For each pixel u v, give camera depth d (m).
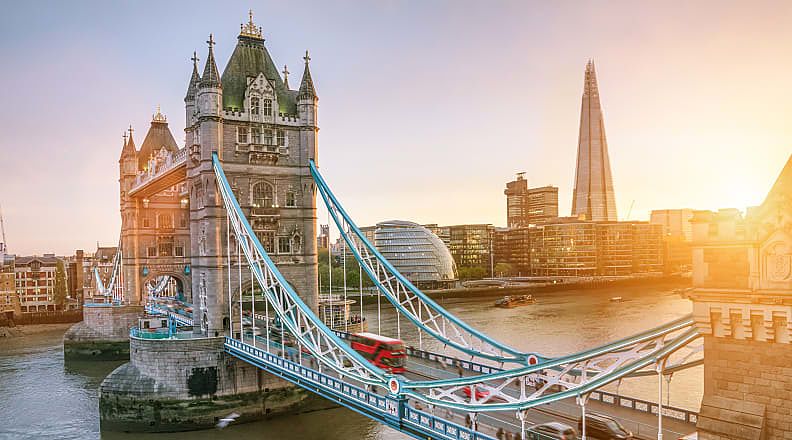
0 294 175.00
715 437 27.48
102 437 69.75
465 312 174.75
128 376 72.88
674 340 29.78
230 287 75.88
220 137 78.56
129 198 119.88
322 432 67.38
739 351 27.34
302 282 82.81
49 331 159.50
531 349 109.50
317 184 83.62
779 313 25.78
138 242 120.38
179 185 124.69
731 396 27.50
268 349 66.25
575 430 39.81
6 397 87.44
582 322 146.25
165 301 136.75
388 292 73.56
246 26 85.06
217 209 77.81
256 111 81.50
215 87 77.88
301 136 83.94
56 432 71.56
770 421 26.22
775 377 26.20
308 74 84.38
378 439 64.38
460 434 38.38
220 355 72.44
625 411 44.16
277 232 81.69
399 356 60.81
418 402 49.53
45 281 192.62
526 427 40.72
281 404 73.94
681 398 73.38
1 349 131.50
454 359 63.12
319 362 57.72
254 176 80.81
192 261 82.69
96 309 116.62
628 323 143.00
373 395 47.22
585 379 36.09
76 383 96.31
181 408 70.94
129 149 124.50
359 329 98.94
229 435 67.94
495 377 38.22
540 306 188.75
